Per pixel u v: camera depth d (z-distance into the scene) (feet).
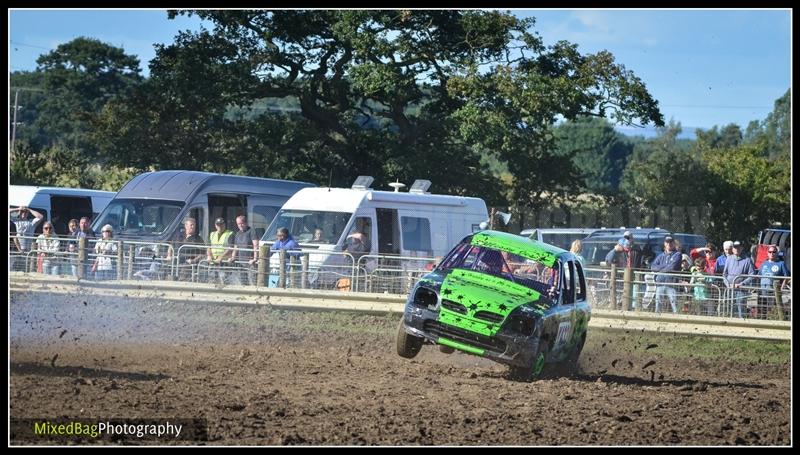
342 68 212.02
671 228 231.71
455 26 203.82
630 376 74.23
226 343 77.36
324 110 217.36
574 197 227.61
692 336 95.14
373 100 218.38
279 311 95.20
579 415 52.85
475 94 197.16
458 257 70.03
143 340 75.36
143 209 118.11
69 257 103.04
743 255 105.40
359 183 116.16
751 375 80.74
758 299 97.60
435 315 63.77
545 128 207.00
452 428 47.39
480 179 213.66
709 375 78.95
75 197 143.84
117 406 47.91
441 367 68.23
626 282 99.09
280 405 50.70
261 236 124.36
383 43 198.80
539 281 67.97
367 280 101.35
